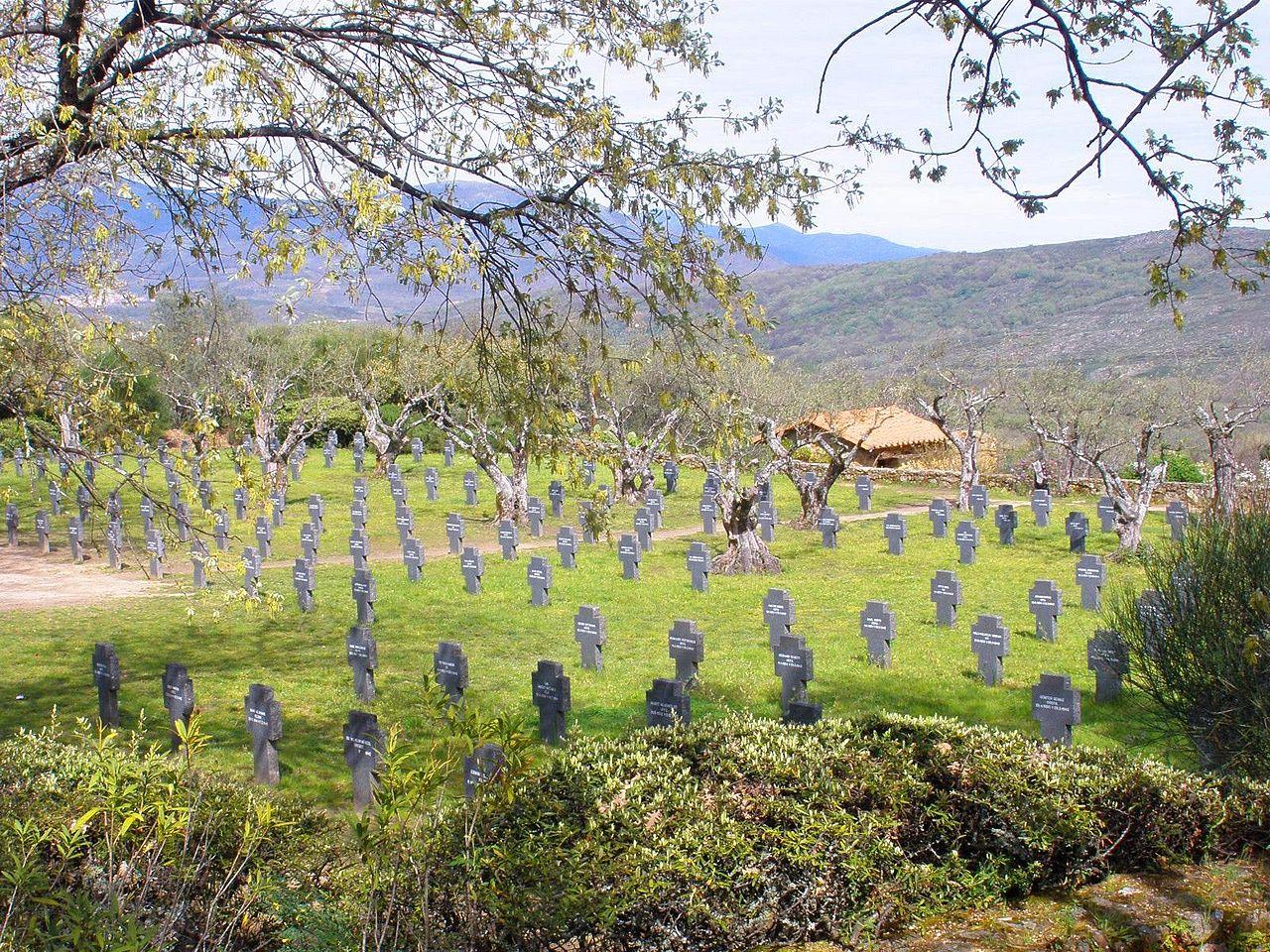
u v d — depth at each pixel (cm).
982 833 616
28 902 460
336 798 1077
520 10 902
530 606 2098
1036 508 3080
